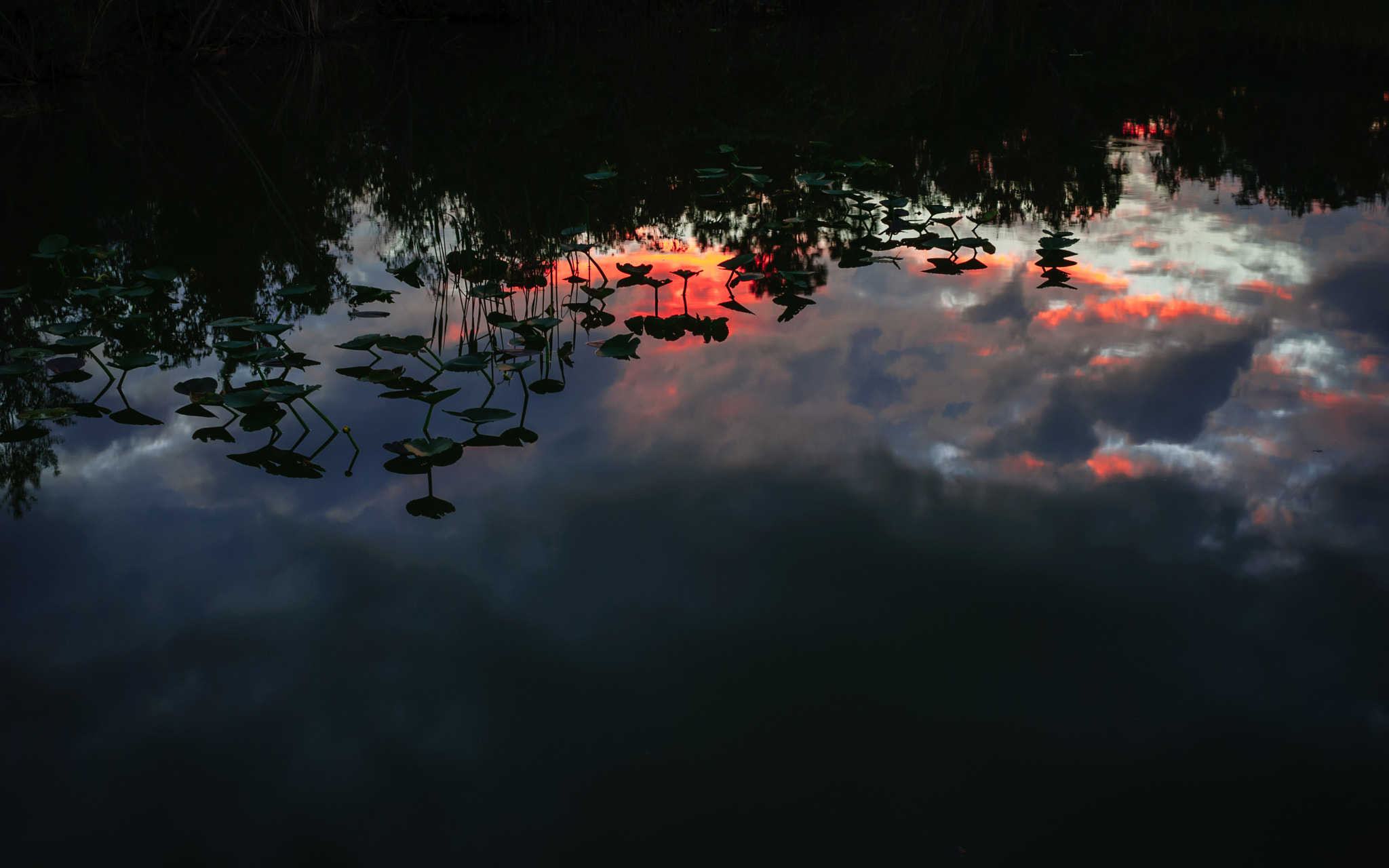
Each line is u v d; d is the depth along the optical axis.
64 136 7.21
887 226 4.86
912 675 1.63
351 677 1.67
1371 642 1.70
